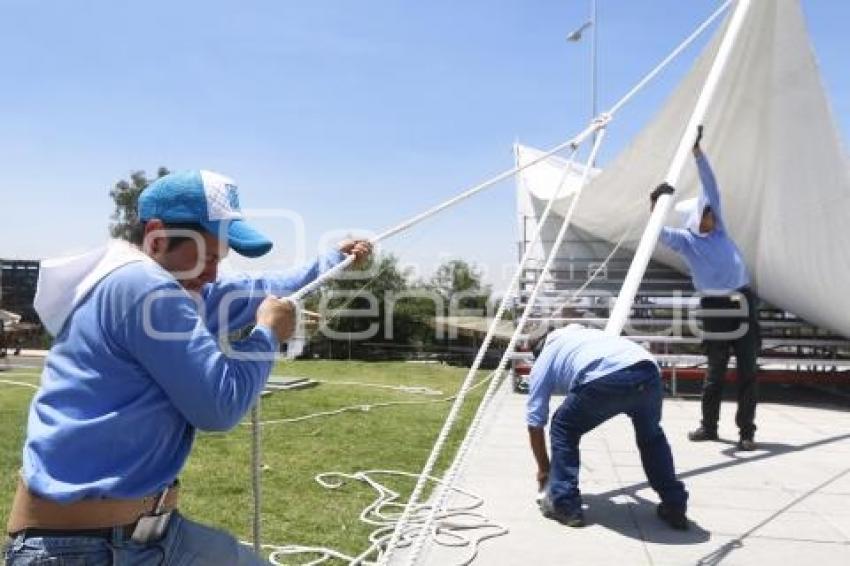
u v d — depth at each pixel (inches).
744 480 218.4
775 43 305.9
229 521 173.5
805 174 328.2
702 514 185.3
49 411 73.4
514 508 187.9
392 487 208.4
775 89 319.0
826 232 334.0
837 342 407.8
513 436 280.4
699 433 274.8
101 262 76.7
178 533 80.7
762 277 404.8
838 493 204.8
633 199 424.8
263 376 78.7
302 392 391.5
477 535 166.4
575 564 151.2
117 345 73.4
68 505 72.0
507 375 438.9
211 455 236.5
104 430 72.2
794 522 179.3
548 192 470.0
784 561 153.9
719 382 271.1
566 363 178.9
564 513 174.9
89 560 72.5
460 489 202.7
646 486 209.2
